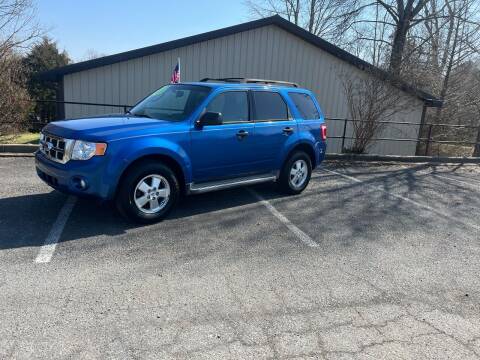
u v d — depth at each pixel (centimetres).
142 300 354
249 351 295
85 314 328
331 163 1124
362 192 799
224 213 609
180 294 368
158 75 1312
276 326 328
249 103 629
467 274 454
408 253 504
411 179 963
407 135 1459
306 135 711
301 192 756
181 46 1302
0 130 1112
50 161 509
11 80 1122
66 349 285
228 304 357
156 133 517
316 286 401
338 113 1452
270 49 1383
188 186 564
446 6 1900
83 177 476
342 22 2173
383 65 1376
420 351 309
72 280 380
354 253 492
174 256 447
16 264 404
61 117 1275
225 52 1350
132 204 509
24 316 320
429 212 691
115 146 482
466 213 699
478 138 1318
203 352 291
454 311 372
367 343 314
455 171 1116
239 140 607
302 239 525
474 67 1873
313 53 1409
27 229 495
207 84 610
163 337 305
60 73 1232
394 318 353
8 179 713
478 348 318
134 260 431
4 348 282
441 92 1767
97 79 1272
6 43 1092
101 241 473
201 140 562
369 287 407
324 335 321
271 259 457
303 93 734
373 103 1234
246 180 641
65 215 548
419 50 1777
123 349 289
